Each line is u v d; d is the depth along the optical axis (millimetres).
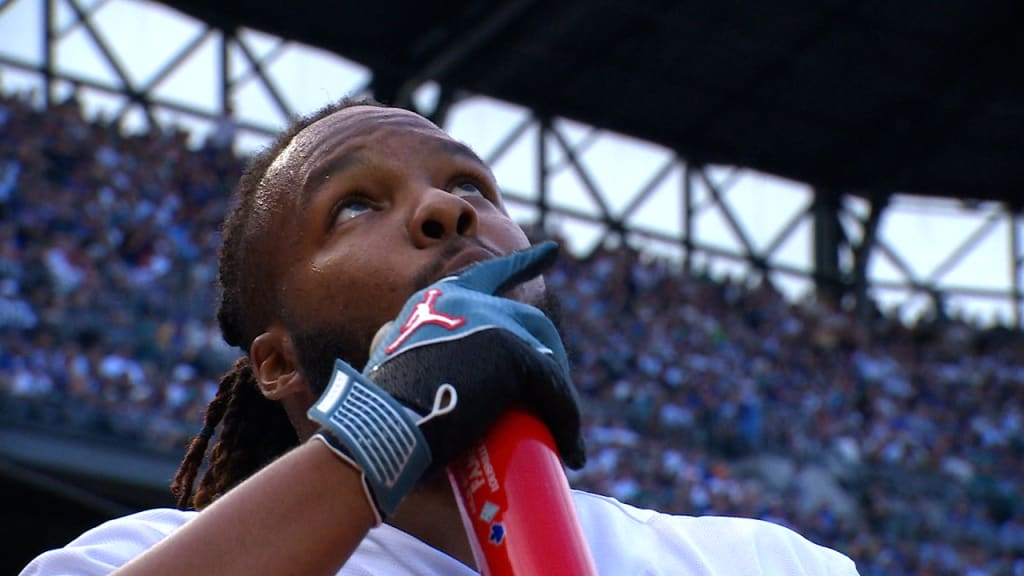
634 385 18891
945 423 22109
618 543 1790
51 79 21469
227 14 22578
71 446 12742
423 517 1678
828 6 22766
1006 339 25875
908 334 25578
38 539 12891
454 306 1275
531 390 1254
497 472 1229
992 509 20391
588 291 20828
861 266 27109
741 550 1839
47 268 13930
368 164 1620
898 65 24453
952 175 27375
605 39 23281
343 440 1214
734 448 18766
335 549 1198
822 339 23188
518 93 24844
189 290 15039
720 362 20641
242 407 2105
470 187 1688
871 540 17953
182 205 17047
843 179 27484
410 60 23625
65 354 13242
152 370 13805
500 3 22109
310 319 1598
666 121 25859
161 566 1168
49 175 16219
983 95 25062
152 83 22156
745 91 24938
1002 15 23516
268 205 1707
